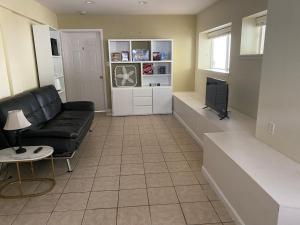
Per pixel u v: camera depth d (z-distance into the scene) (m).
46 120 3.68
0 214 2.22
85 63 5.84
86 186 2.67
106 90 5.96
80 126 3.42
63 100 5.33
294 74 1.96
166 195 2.47
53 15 5.23
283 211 1.47
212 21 4.81
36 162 3.25
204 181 2.73
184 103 4.71
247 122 3.25
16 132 2.77
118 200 2.40
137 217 2.15
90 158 3.39
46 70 4.36
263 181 1.72
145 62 5.67
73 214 2.20
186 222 2.08
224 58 4.92
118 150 3.66
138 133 4.44
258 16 3.47
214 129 3.20
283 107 2.11
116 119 5.44
